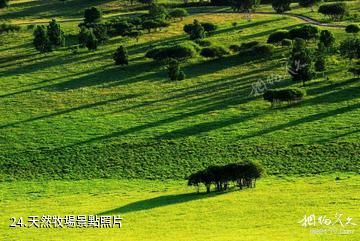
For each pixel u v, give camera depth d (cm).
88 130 12875
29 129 13100
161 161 11362
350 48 15338
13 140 12619
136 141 12188
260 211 7938
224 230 7231
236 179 9356
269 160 11000
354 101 13188
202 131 12394
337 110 12825
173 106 13850
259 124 12500
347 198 8294
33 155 11962
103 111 13850
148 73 16012
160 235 7250
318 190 8931
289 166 10675
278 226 7200
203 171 9406
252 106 13450
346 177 9844
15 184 10812
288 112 12950
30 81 15925
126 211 8556
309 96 13638
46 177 11094
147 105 14012
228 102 13788
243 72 15512
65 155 11869
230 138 11981
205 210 8238
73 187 10456
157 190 9944
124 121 13200
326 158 10831
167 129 12612
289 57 15838
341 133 11731
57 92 15150
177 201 8931
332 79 14450
